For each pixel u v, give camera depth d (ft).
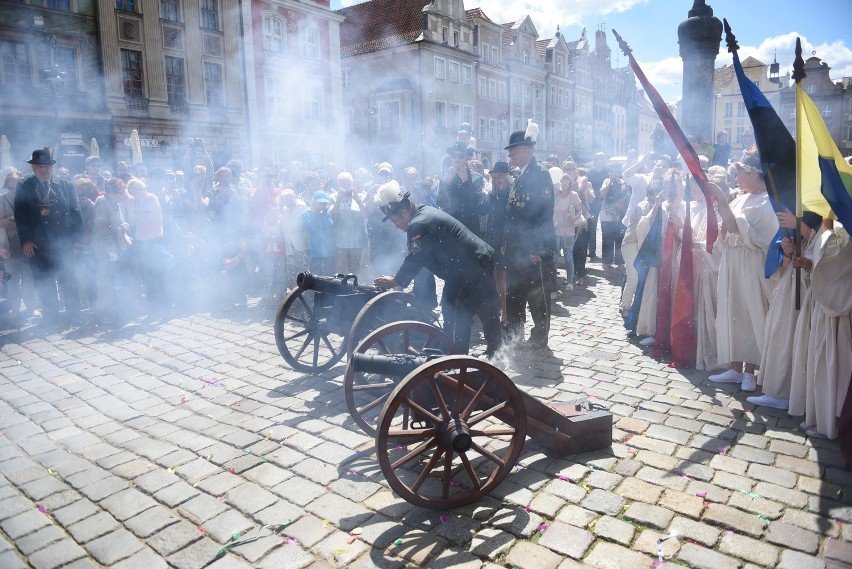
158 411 16.42
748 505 11.19
